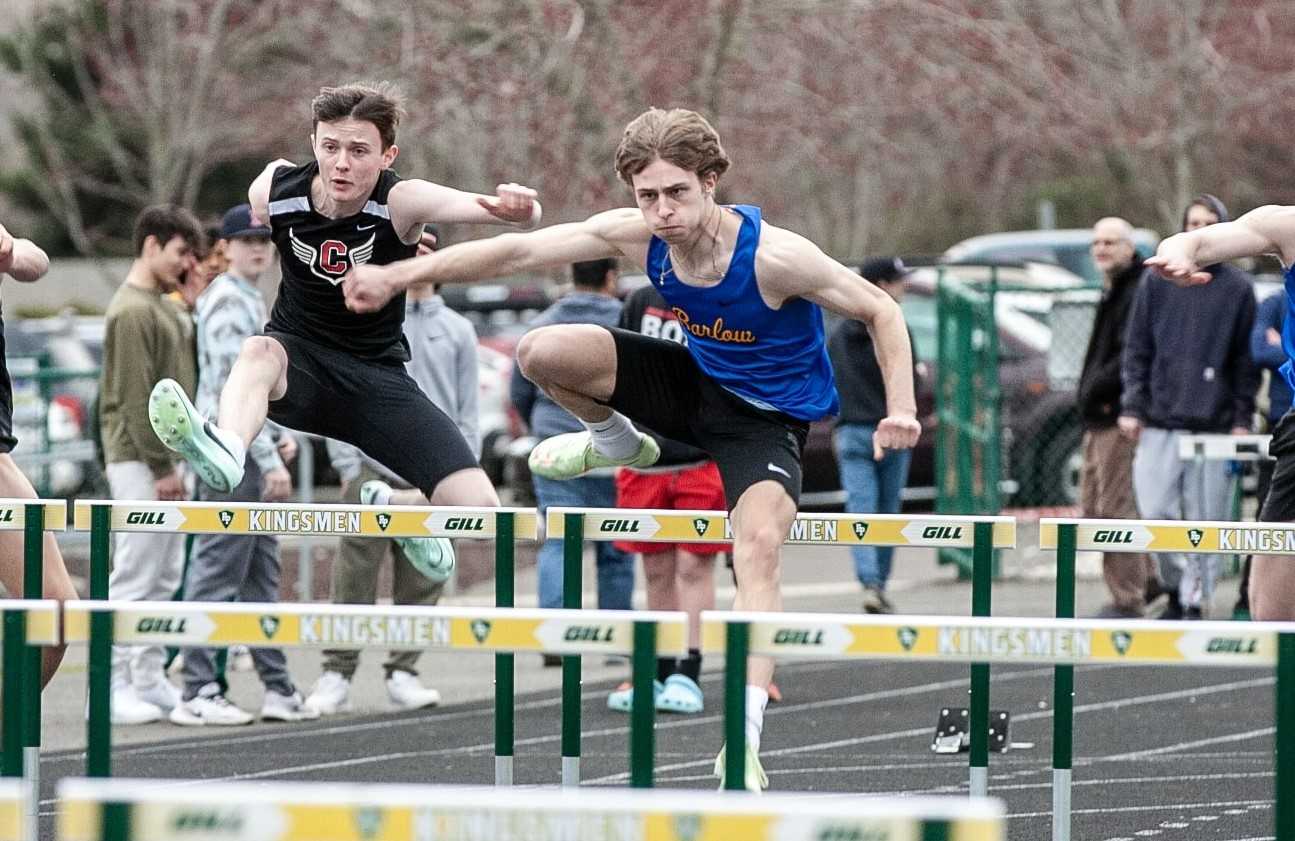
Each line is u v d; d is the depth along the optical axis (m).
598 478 32.56
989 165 94.75
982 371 45.69
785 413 19.19
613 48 57.22
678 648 13.24
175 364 29.69
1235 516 40.31
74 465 47.81
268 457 29.45
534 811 9.65
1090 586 45.41
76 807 9.48
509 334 70.44
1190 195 74.12
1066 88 70.81
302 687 34.06
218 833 9.55
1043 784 25.25
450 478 21.11
